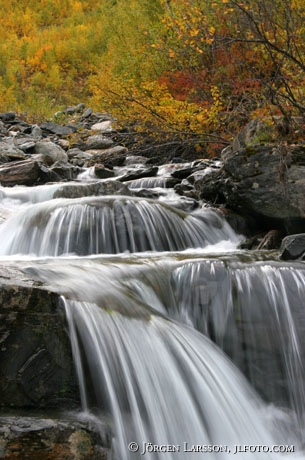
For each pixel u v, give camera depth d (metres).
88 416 4.61
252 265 6.35
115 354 4.91
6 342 4.56
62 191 9.41
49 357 4.68
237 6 10.33
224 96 14.27
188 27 12.68
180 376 5.15
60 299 4.84
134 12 21.27
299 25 10.98
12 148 14.05
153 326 5.35
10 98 26.66
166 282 6.19
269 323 5.98
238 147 10.27
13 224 8.20
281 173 8.41
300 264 6.44
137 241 8.05
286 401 5.78
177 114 13.68
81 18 47.66
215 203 9.54
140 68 17.89
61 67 36.75
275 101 10.17
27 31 46.66
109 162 14.70
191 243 8.44
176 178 11.29
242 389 5.56
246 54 12.77
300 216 8.33
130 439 4.65
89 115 22.16
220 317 6.01
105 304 5.21
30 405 4.60
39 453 4.14
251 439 5.16
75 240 7.85
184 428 4.92
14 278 4.95
